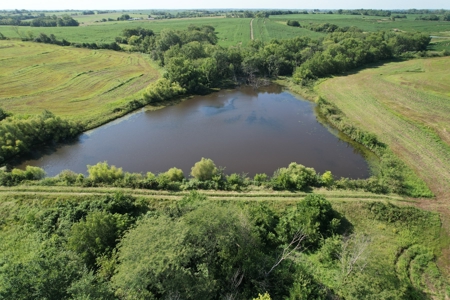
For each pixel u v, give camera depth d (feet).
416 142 163.22
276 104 242.99
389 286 78.18
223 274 82.58
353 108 215.31
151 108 236.43
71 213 107.86
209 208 90.12
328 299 78.23
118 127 202.59
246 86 292.81
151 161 160.66
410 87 252.21
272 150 169.17
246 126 202.90
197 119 216.13
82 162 160.25
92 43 409.49
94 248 90.02
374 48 347.77
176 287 70.49
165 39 355.56
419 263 90.38
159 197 118.83
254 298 73.92
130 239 77.77
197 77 274.36
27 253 89.45
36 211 111.75
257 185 127.54
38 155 166.09
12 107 217.56
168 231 78.79
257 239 91.71
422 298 80.12
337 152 164.96
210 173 130.62
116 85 271.90
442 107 207.82
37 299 63.05
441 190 123.54
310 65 292.40
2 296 62.08
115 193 114.93
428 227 104.06
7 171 148.25
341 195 118.32
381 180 128.98
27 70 303.48
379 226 104.37
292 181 123.85
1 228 106.01
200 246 82.48
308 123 204.64
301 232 92.79
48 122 178.09
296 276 82.64
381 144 163.94
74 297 63.72
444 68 309.63
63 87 264.52
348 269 80.59
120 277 69.46
